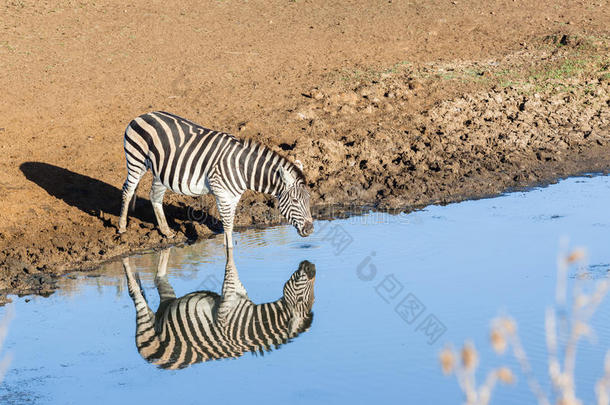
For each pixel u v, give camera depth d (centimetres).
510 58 4434
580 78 4109
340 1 5500
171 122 2438
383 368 1681
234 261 2370
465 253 2352
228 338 1892
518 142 3447
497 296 2020
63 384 1652
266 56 4481
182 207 2834
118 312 2034
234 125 3516
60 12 4997
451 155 3325
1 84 3847
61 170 3016
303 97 3866
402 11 5297
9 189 2809
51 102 3681
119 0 5322
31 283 2220
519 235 2505
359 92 3919
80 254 2433
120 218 2581
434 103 3806
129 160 2506
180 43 4644
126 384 1650
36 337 1877
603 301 1938
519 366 1647
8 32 4591
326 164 3191
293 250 2445
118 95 3819
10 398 1583
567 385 750
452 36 4838
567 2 5431
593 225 2588
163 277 2267
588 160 3325
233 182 2372
